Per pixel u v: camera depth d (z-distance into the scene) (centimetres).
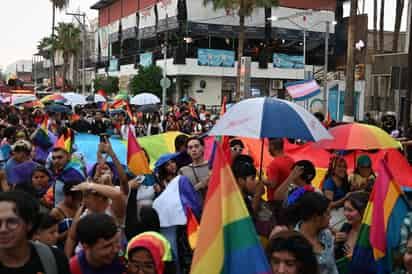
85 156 1105
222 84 5244
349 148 696
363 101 3291
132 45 6350
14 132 1177
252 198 587
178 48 4972
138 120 2172
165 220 557
